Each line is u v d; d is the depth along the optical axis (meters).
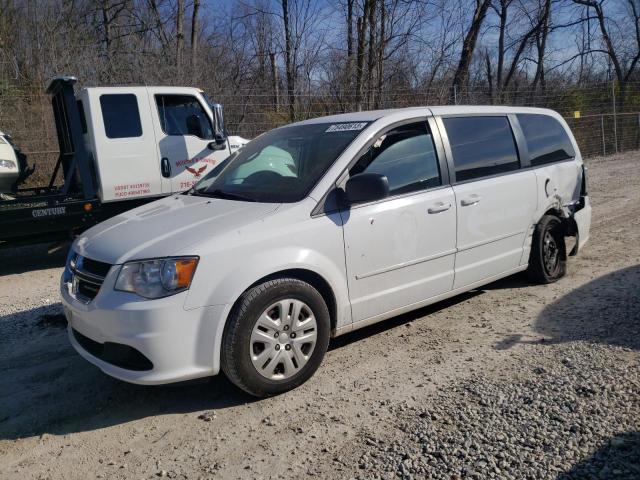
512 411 3.36
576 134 20.92
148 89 8.32
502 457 2.94
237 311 3.49
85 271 3.71
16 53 17.66
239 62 19.47
